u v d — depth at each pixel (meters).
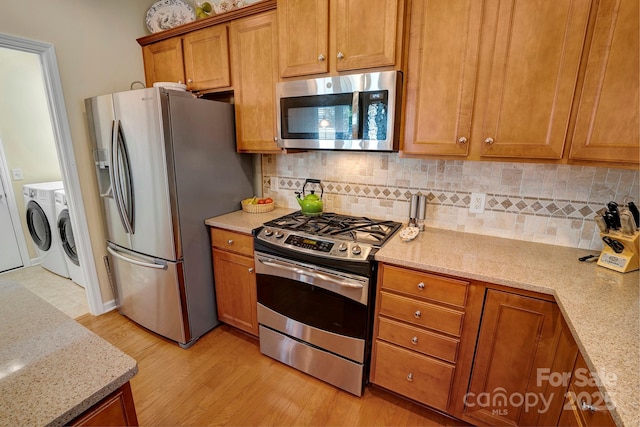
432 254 1.53
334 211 2.28
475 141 1.47
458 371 1.49
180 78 2.36
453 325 1.44
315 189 2.32
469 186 1.80
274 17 1.85
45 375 0.71
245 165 2.44
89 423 0.70
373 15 1.53
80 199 2.31
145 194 2.00
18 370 0.73
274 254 1.85
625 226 1.30
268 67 1.94
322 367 1.84
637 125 1.15
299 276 1.75
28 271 3.39
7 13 1.88
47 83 2.10
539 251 1.58
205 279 2.25
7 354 0.78
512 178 1.69
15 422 0.60
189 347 2.19
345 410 1.69
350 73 1.66
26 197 3.25
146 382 1.87
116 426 0.75
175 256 2.02
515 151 1.39
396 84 1.51
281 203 2.52
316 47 1.71
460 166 1.80
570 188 1.57
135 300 2.33
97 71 2.31
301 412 1.68
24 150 3.34
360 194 2.15
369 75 1.54
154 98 1.80
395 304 1.56
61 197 2.82
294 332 1.90
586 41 1.19
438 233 1.85
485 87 1.39
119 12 2.39
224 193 2.29
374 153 2.04
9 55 3.15
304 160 2.32
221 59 2.11
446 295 1.42
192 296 2.16
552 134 1.31
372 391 1.82
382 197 2.07
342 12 1.60
